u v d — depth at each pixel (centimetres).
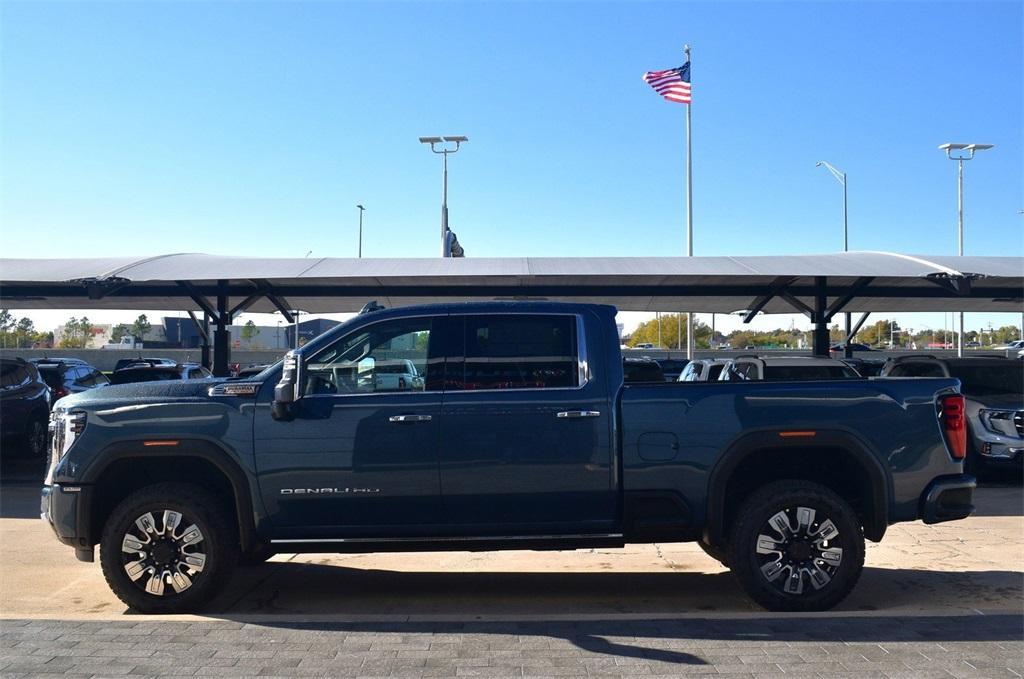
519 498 635
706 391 643
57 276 1572
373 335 653
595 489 635
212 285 1894
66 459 643
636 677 504
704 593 720
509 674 510
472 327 654
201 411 639
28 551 877
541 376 645
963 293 1639
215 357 1862
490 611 669
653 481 635
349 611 670
